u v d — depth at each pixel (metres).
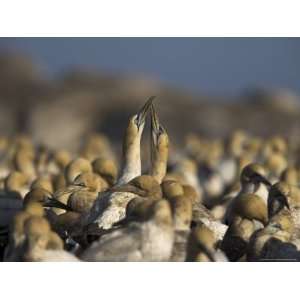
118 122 80.44
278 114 80.56
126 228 15.34
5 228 20.78
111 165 23.17
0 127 76.00
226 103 88.50
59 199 19.80
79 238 17.38
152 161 20.91
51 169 30.19
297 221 18.91
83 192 19.25
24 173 26.56
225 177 32.22
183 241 15.36
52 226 17.77
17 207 23.34
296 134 71.06
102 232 16.92
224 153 38.69
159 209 15.05
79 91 91.94
